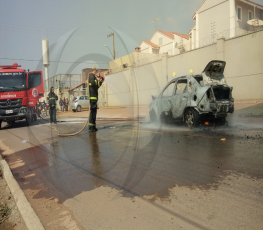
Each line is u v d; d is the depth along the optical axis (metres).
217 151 4.11
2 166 4.16
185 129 6.63
